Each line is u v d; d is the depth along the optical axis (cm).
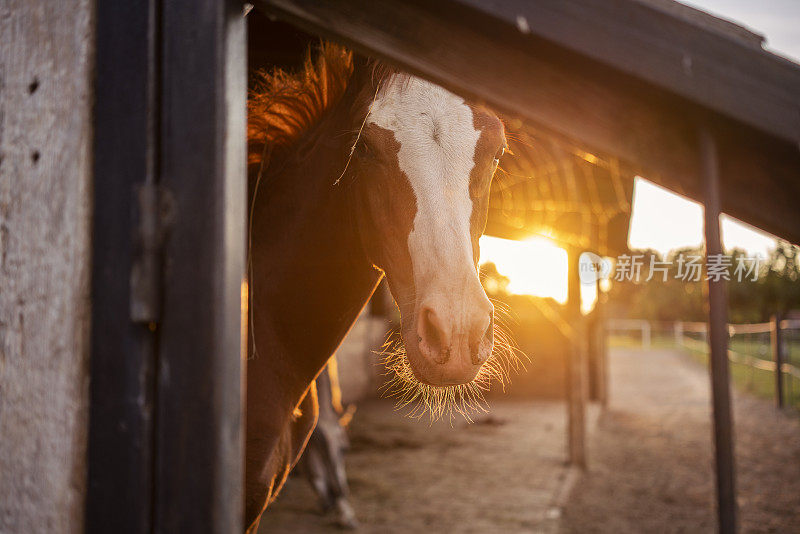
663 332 2805
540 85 80
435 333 135
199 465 86
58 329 98
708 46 73
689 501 488
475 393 162
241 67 96
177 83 92
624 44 75
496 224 362
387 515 452
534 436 783
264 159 183
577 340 614
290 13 87
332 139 167
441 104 149
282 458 176
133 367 90
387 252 150
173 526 87
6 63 113
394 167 146
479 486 538
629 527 426
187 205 90
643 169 78
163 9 94
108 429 92
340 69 175
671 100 75
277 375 170
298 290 171
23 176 107
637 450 688
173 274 90
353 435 761
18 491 103
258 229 179
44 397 99
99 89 97
